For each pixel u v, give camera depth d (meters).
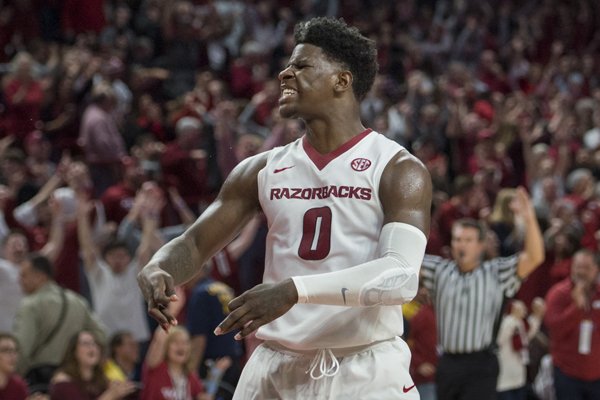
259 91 24.92
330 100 4.97
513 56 31.14
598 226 19.20
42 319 11.81
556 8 33.75
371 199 4.86
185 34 24.25
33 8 24.98
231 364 12.17
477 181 18.95
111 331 13.05
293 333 4.84
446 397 11.35
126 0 25.59
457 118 22.92
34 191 16.64
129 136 20.08
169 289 4.66
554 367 13.21
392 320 4.88
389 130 22.78
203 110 20.44
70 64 20.53
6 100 19.75
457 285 11.28
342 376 4.80
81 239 13.27
